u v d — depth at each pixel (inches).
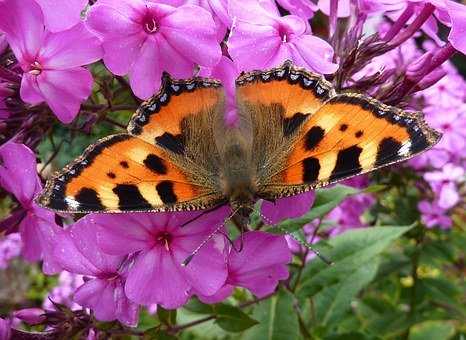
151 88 3.8
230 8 3.9
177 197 3.4
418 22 4.4
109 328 4.4
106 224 3.7
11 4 3.7
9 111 4.1
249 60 3.9
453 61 13.2
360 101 3.4
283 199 3.9
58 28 3.6
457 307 6.9
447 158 6.3
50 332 4.2
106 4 3.7
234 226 4.7
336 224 6.3
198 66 4.1
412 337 7.4
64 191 3.1
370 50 4.4
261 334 5.3
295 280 5.5
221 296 4.2
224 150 3.6
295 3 4.5
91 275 4.0
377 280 6.7
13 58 4.2
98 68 4.6
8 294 9.9
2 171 4.0
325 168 3.4
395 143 3.2
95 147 3.3
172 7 3.8
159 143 3.5
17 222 4.1
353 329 7.1
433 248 6.8
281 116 3.6
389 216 6.7
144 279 3.8
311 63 4.0
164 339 4.7
